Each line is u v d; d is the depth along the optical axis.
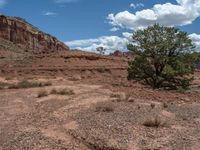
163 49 31.80
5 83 33.78
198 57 32.56
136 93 22.45
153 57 32.25
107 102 18.44
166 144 10.86
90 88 26.56
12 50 129.00
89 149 10.98
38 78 44.38
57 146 11.36
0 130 13.80
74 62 92.56
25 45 186.50
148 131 12.36
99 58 98.94
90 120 14.30
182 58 32.47
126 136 11.72
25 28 192.75
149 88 29.72
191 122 14.10
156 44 31.77
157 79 31.56
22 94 24.62
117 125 13.18
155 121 13.23
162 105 17.91
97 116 14.95
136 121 13.87
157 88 31.94
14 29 186.00
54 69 78.19
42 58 94.94
